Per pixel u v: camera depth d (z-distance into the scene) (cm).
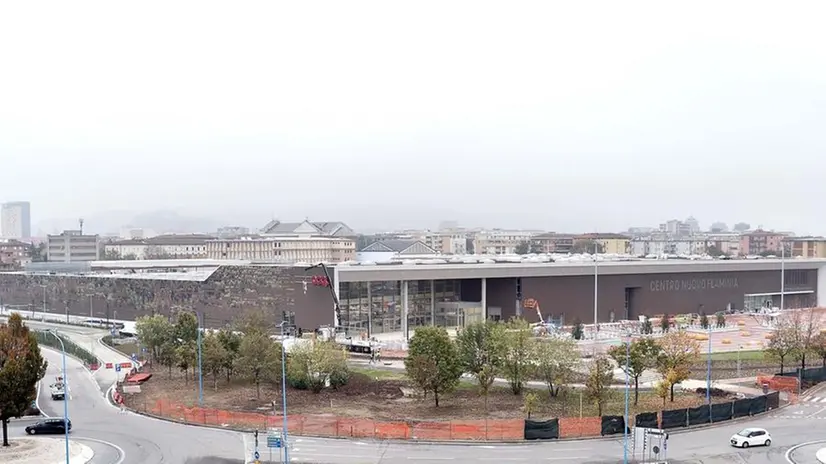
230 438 6469
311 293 13788
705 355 10838
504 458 5759
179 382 9356
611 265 16625
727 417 7169
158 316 11544
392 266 14300
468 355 8550
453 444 6228
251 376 8969
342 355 8800
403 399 8212
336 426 6544
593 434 6481
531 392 8400
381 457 5806
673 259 18850
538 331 11769
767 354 9862
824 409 7669
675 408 7594
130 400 8219
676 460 5731
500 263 15600
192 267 19912
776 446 6153
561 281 16112
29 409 7544
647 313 17375
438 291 15712
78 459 5744
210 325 14662
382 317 14700
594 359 8875
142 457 5847
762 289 19425
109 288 16788
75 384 9331
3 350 6188
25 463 5550
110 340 13500
